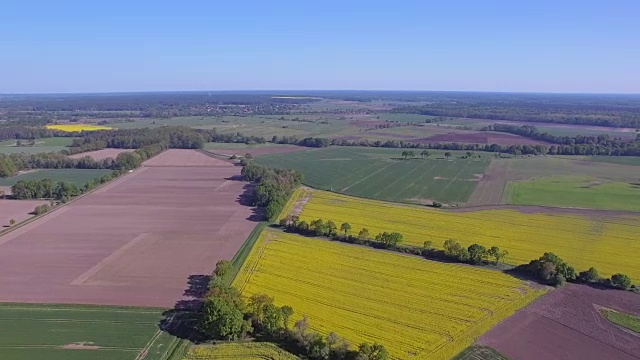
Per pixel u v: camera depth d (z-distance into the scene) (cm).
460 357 7100
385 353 6681
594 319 8256
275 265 10375
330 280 9650
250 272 10000
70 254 11031
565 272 9619
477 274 9994
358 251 11256
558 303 8781
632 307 8675
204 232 12575
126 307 8512
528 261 10631
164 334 7669
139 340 7494
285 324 7525
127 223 13375
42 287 9325
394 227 13050
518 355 7206
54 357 7025
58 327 7862
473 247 10562
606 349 7412
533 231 12662
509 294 9088
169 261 10594
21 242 11831
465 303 8725
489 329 7869
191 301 8769
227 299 7831
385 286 9400
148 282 9550
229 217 13950
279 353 7162
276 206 13788
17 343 7388
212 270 10100
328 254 11038
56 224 13288
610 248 11394
